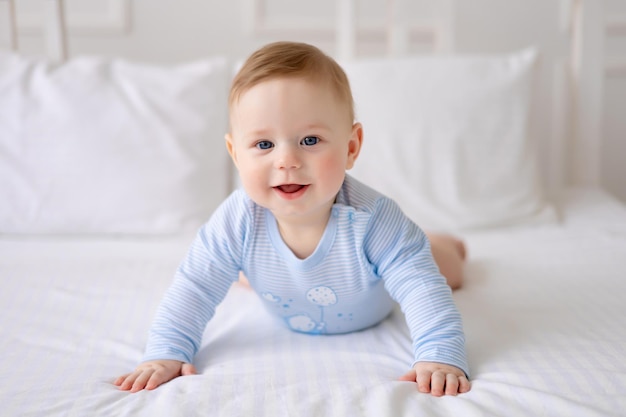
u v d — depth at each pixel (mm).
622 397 714
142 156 1552
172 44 2084
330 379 785
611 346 857
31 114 1547
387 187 1588
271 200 821
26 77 1593
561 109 1987
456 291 1155
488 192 1604
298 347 921
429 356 813
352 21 1877
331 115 814
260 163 808
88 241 1491
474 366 838
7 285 1173
